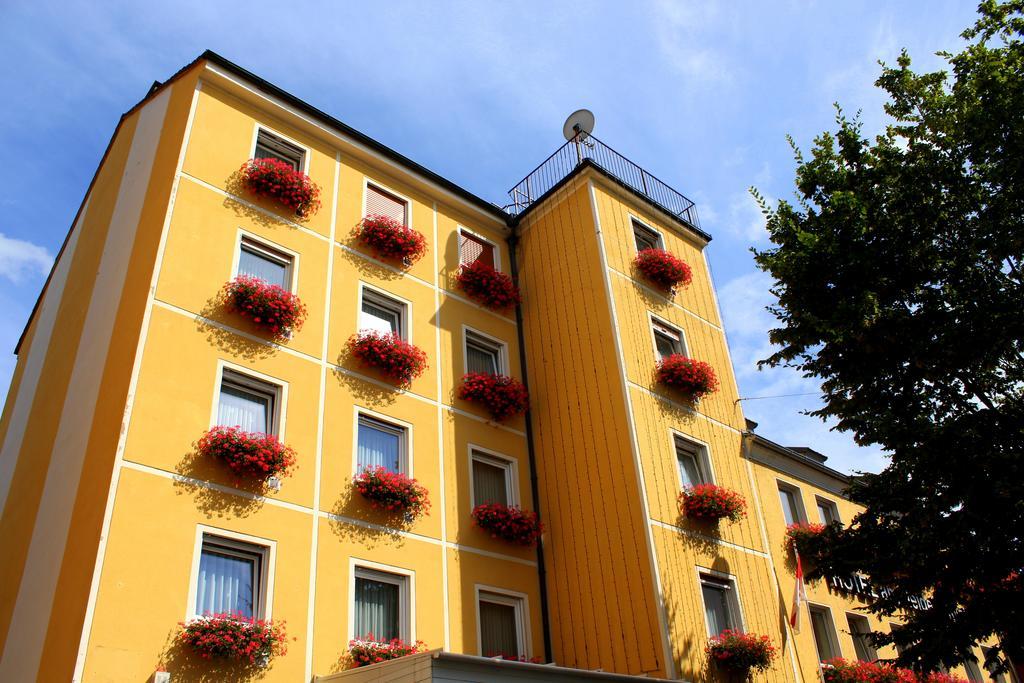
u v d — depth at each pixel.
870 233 14.53
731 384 18.62
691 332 18.42
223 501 11.41
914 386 14.11
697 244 20.62
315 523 12.29
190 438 11.56
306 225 15.13
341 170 16.56
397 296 15.93
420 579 13.14
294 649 11.09
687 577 14.24
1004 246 13.37
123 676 9.45
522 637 14.22
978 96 13.96
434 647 12.74
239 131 15.15
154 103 16.25
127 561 10.12
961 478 12.76
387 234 16.06
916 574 13.30
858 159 15.49
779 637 15.62
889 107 15.30
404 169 17.66
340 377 13.98
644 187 20.05
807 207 15.67
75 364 13.56
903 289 14.24
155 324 12.00
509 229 19.59
